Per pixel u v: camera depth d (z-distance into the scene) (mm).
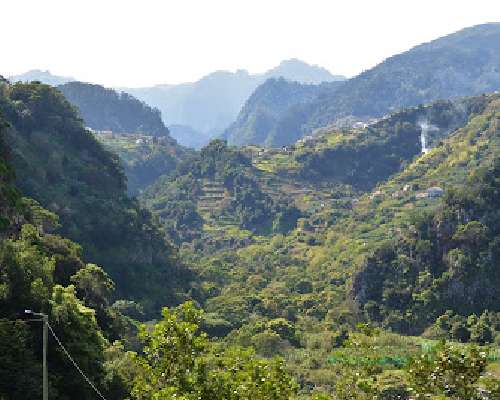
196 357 27234
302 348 135625
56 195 136250
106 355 68312
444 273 156750
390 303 160250
